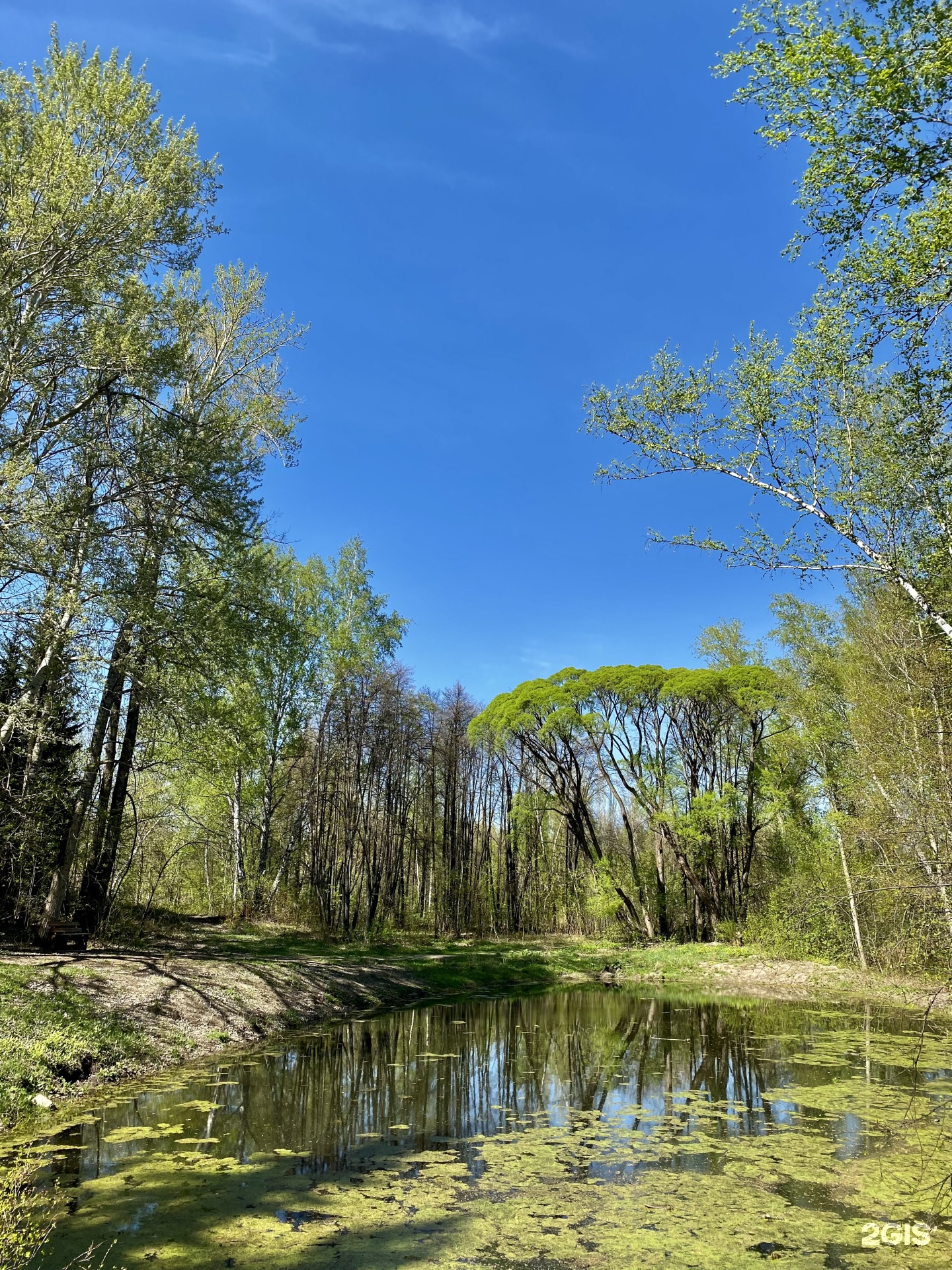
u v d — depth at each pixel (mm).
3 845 13523
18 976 10469
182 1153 7141
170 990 12453
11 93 11719
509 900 37688
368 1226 5672
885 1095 9914
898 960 10414
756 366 8648
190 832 27172
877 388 8242
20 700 11969
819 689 23047
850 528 8305
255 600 14859
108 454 12852
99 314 12742
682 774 32000
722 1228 5773
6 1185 5559
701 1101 9703
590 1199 6312
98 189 11758
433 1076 11016
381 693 30469
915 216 6238
